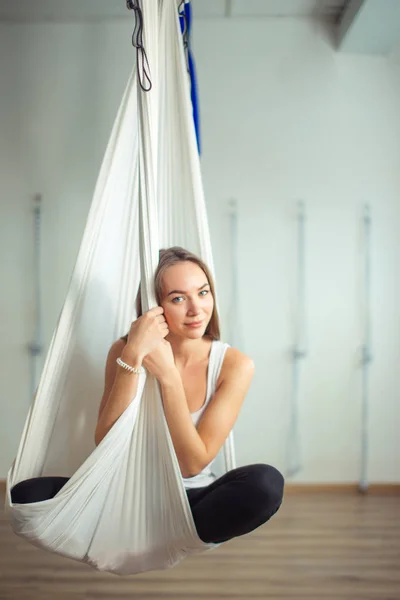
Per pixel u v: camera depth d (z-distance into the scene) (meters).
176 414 1.54
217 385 1.69
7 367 3.56
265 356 3.58
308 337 3.58
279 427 3.59
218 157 3.56
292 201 3.57
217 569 2.46
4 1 3.30
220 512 1.46
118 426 1.48
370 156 3.57
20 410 3.56
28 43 3.53
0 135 3.54
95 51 3.52
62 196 3.54
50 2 3.31
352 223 3.58
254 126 3.56
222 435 1.62
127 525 1.57
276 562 2.52
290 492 3.57
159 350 1.54
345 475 3.60
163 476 1.52
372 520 3.05
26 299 3.55
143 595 2.21
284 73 3.55
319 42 3.55
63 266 3.54
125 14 3.45
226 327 3.57
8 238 3.54
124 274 2.02
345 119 3.56
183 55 2.03
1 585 2.28
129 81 1.97
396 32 3.25
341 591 2.24
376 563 2.51
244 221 3.57
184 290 1.58
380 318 3.59
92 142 3.53
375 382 3.60
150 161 1.65
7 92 3.53
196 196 2.11
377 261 3.59
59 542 1.55
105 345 1.96
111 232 1.96
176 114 2.08
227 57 3.55
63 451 1.92
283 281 3.58
